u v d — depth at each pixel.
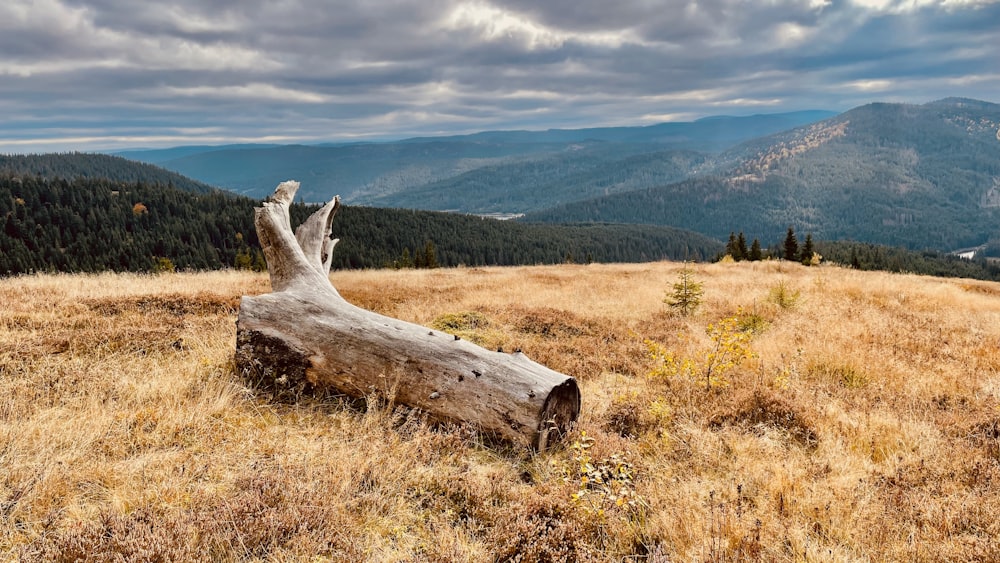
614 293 16.69
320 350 5.75
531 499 3.83
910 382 6.96
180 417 4.79
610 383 7.43
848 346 8.50
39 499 3.51
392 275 24.69
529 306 12.99
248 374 6.02
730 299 15.11
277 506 3.48
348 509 3.71
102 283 13.35
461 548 3.36
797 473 4.44
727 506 3.86
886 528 3.66
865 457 4.83
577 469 4.48
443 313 11.45
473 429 5.04
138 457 4.20
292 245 7.39
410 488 4.10
